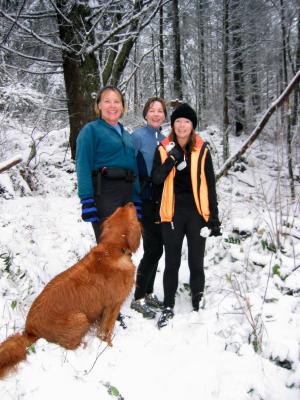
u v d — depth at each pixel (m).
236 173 13.05
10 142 9.46
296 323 3.47
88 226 6.28
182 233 4.10
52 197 7.66
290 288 4.03
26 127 11.06
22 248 4.85
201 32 18.12
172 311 4.05
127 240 3.46
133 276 3.54
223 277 4.59
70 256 5.31
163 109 4.41
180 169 4.00
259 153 15.07
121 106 3.96
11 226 5.32
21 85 10.26
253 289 4.24
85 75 9.15
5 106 9.85
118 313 3.59
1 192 7.13
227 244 5.20
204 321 3.80
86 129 3.85
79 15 8.86
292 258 4.56
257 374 3.05
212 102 20.03
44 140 10.63
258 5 17.39
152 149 4.35
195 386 3.02
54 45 8.86
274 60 19.38
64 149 10.23
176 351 3.45
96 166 3.90
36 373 2.73
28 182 8.06
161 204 4.07
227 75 15.26
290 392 2.95
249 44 17.20
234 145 16.25
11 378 2.71
